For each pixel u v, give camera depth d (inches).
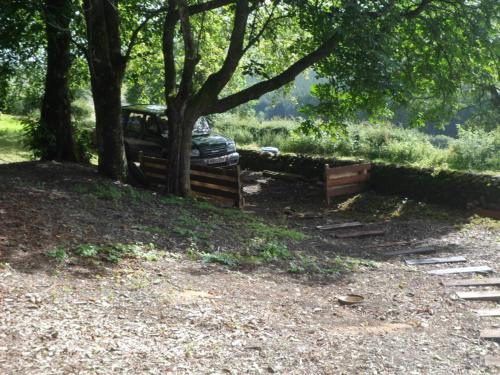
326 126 639.8
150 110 730.8
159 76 780.0
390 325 265.6
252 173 787.4
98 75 542.6
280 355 211.6
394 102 598.2
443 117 644.7
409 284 343.3
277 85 536.7
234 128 970.7
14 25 577.6
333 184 640.4
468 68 585.3
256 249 392.2
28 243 310.3
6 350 185.2
